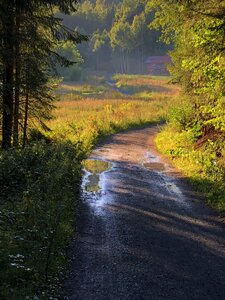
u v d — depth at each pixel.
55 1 14.88
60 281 6.57
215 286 6.66
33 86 15.42
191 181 14.18
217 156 15.79
